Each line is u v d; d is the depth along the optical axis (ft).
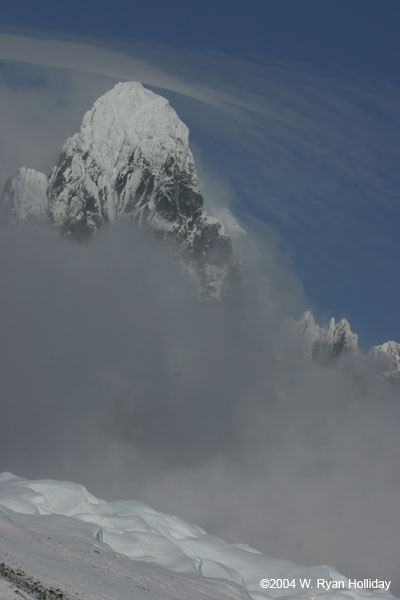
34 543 84.89
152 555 97.50
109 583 79.20
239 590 92.68
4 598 65.57
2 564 74.23
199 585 88.58
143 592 79.87
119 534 99.30
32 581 72.43
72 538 90.53
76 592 73.72
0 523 88.74
